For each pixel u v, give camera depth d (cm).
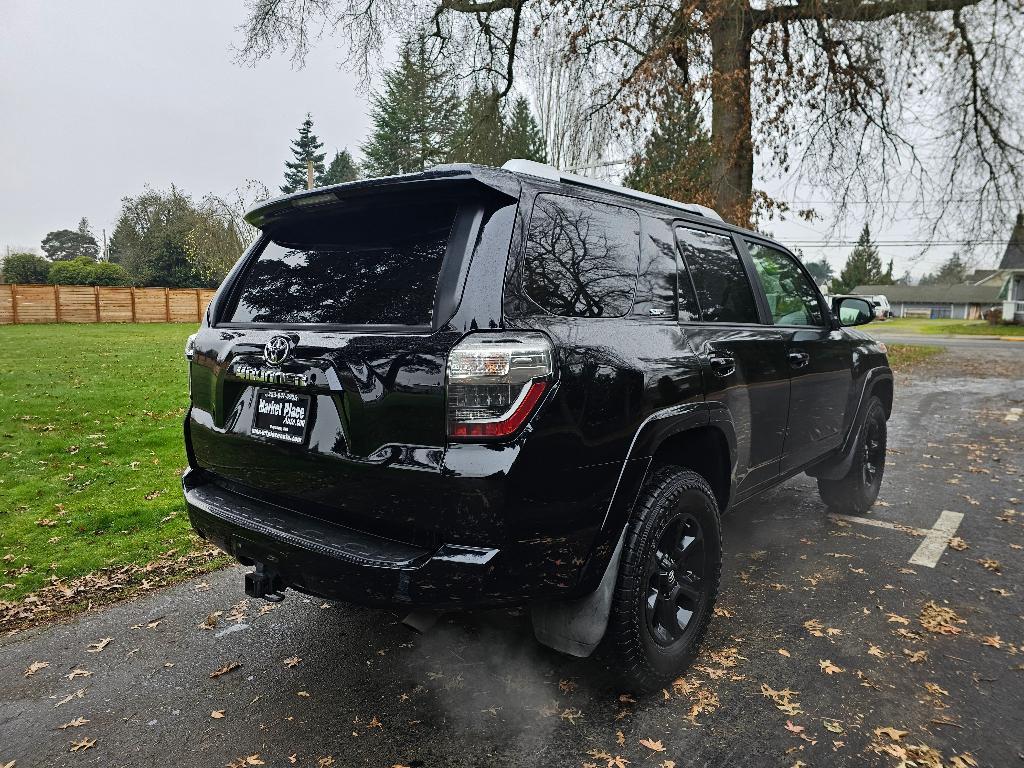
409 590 193
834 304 446
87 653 296
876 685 262
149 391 1037
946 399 1109
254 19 1383
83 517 475
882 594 346
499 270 198
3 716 249
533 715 245
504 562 193
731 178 1272
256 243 279
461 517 190
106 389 1048
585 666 279
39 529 455
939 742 228
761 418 316
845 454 434
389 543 204
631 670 244
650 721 241
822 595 345
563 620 231
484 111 1723
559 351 202
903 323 4906
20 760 224
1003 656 285
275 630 315
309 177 2119
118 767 220
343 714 248
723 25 1166
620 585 231
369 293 220
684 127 1302
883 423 496
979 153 1314
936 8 1257
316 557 207
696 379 261
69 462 626
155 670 281
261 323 250
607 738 231
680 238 290
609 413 217
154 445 699
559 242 220
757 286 340
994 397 1131
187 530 454
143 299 3127
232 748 229
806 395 364
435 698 257
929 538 430
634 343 236
